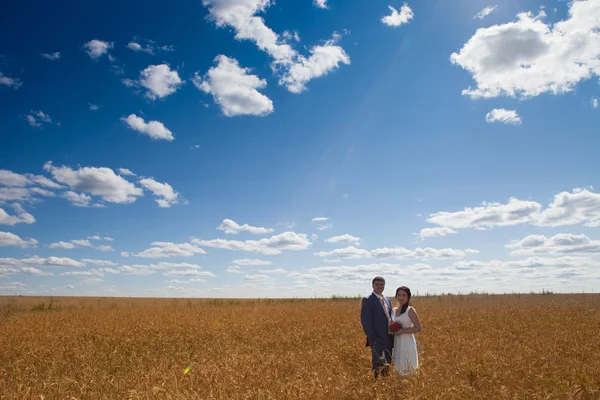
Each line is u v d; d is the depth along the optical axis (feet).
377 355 28.58
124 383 26.71
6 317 78.64
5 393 25.38
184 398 21.54
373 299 29.66
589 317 65.87
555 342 40.37
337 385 23.40
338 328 55.16
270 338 47.85
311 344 44.86
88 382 27.27
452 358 32.32
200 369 27.22
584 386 24.58
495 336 46.68
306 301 128.67
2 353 42.50
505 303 104.27
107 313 84.33
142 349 43.62
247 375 25.64
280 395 21.89
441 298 130.00
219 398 22.04
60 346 44.06
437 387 22.35
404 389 22.89
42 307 103.55
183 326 58.65
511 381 25.61
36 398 23.86
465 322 58.80
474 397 22.29
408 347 28.27
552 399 22.38
